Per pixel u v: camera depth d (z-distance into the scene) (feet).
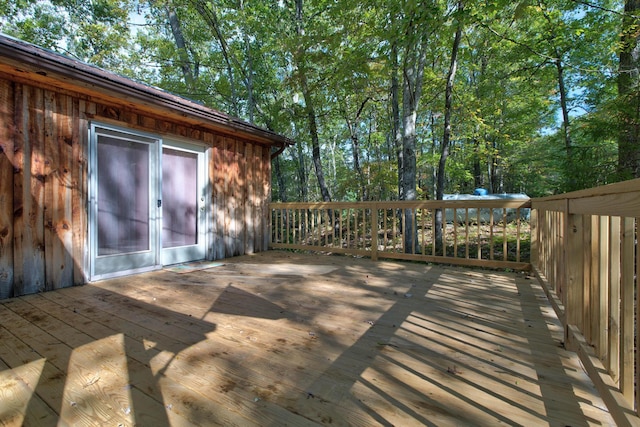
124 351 6.13
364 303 9.12
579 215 6.18
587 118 18.74
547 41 23.41
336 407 4.48
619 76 18.53
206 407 4.47
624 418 3.64
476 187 48.88
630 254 4.01
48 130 10.41
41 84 10.19
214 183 16.55
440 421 4.18
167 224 14.57
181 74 37.32
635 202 3.41
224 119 15.30
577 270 6.19
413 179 18.66
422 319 7.87
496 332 7.09
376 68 24.00
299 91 29.68
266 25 28.89
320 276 12.44
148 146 13.51
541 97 33.63
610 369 4.55
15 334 6.91
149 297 9.70
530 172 46.52
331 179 59.36
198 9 28.89
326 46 23.53
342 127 54.08
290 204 19.42
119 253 12.49
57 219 10.64
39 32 37.78
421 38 16.14
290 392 4.83
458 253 20.27
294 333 7.03
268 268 14.05
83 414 4.30
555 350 6.21
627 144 16.40
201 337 6.81
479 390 4.89
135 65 34.17
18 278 9.81
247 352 6.12
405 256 15.37
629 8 18.10
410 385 5.02
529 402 4.57
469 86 35.81
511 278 12.04
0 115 9.39
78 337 6.78
